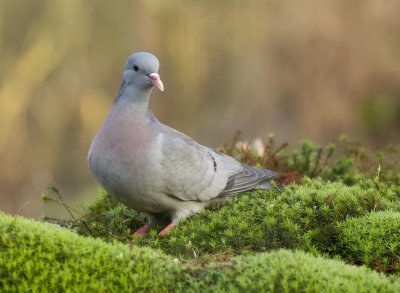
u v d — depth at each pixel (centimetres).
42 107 1628
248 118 1714
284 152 955
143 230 727
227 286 502
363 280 516
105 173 691
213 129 1706
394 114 1731
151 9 1680
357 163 938
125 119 691
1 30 1614
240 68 1734
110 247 531
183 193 714
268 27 1747
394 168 920
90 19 1653
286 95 1725
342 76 1731
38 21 1633
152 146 688
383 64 1747
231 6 1736
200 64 1717
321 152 927
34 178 1512
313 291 491
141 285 505
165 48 1698
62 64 1652
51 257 509
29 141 1616
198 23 1714
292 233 633
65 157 1625
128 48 1680
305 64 1725
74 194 1552
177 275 516
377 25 1752
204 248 638
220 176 751
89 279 503
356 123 1722
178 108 1711
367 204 686
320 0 1747
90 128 1638
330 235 639
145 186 689
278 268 507
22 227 533
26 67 1617
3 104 1598
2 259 503
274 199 700
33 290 495
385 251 608
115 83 1678
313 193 692
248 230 646
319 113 1711
